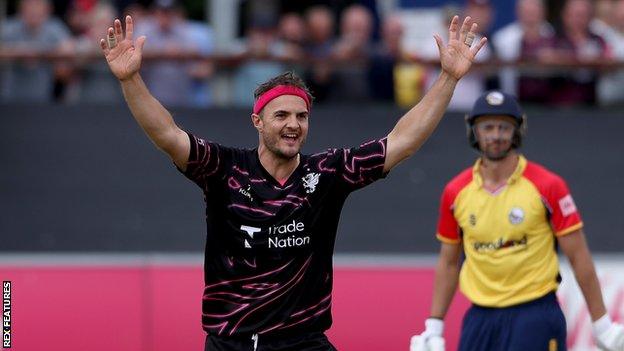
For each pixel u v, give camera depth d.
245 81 28.17
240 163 15.33
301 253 15.27
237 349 15.36
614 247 27.66
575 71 28.70
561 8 34.50
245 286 15.27
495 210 19.80
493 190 19.92
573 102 28.83
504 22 34.34
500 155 19.66
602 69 28.66
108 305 23.89
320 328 15.47
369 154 15.41
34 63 27.75
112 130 27.52
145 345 23.81
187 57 27.94
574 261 19.80
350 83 28.42
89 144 27.44
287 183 15.29
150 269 24.20
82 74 28.02
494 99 19.72
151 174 27.41
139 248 27.06
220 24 32.78
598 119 28.36
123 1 29.84
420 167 27.80
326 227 15.41
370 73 28.47
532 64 28.66
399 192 27.64
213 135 27.64
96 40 29.14
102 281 23.98
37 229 27.02
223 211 15.24
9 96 27.73
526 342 19.56
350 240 27.33
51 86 27.94
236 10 32.78
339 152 15.48
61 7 31.19
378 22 31.81
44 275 23.84
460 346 20.38
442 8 34.66
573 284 24.39
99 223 27.14
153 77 27.94
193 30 30.38
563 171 28.08
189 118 27.59
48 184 27.23
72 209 27.17
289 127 14.99
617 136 28.28
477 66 28.62
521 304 19.69
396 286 24.42
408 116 15.51
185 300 24.09
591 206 27.89
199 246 27.23
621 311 24.64
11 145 27.30
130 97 14.82
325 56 28.38
